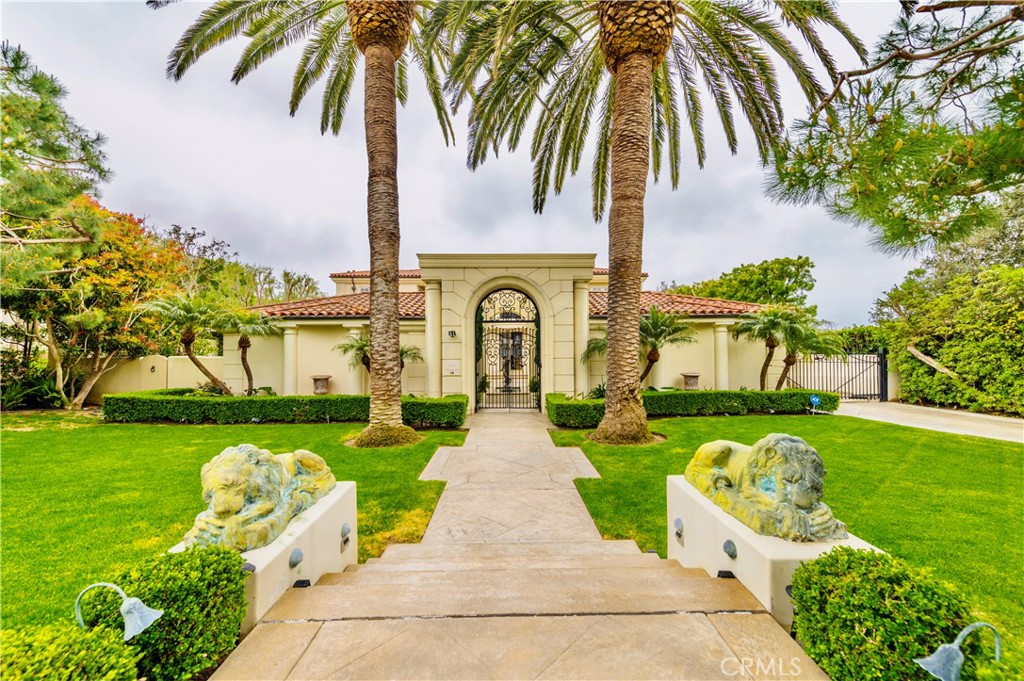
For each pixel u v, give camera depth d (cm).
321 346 1566
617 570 332
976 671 150
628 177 896
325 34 1163
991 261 1605
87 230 1003
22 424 1158
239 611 226
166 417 1170
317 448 873
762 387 1428
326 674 198
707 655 207
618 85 895
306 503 331
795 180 347
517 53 968
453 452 854
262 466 297
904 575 192
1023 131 269
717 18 923
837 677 187
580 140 1311
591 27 1051
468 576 318
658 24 846
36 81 824
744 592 269
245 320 1390
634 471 711
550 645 217
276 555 267
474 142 1087
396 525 516
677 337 1341
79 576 370
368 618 245
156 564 216
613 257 927
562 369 1338
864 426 1080
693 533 356
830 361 1738
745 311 1556
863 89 318
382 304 919
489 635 227
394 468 734
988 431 1025
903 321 1575
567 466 751
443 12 843
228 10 963
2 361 1502
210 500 276
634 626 232
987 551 401
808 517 263
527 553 431
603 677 192
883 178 315
